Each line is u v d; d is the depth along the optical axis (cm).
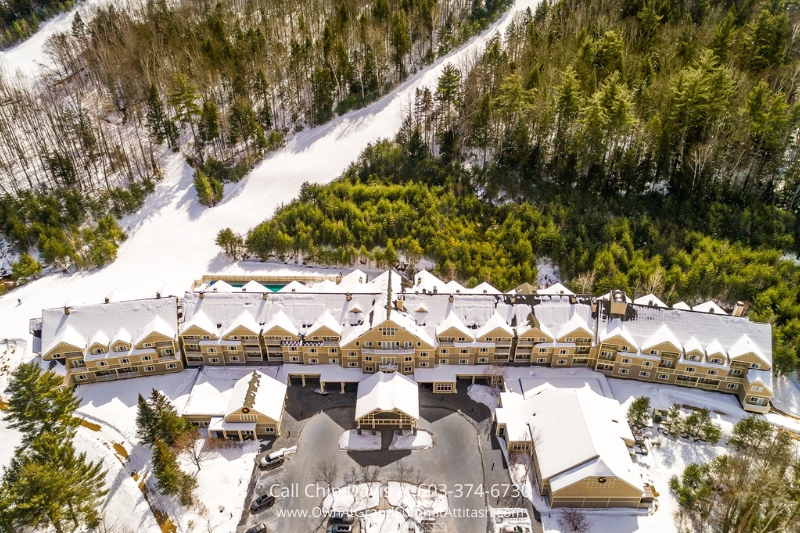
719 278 9662
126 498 7094
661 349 8269
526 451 7588
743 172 12088
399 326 8244
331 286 9469
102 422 8062
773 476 6656
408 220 11250
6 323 9881
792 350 8469
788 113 11256
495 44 14325
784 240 10462
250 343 8656
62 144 13412
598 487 6756
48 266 11200
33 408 7094
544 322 8631
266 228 11275
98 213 12106
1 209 11656
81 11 19812
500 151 12431
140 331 8588
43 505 6175
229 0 18462
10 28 18888
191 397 8081
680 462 7481
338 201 11562
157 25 16425
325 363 8806
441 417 8138
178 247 11606
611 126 11294
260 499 6919
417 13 15975
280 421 7900
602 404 7712
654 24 14800
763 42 12912
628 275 9875
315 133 14075
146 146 14025
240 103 13200
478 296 8812
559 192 11725
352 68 14800
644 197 11588
